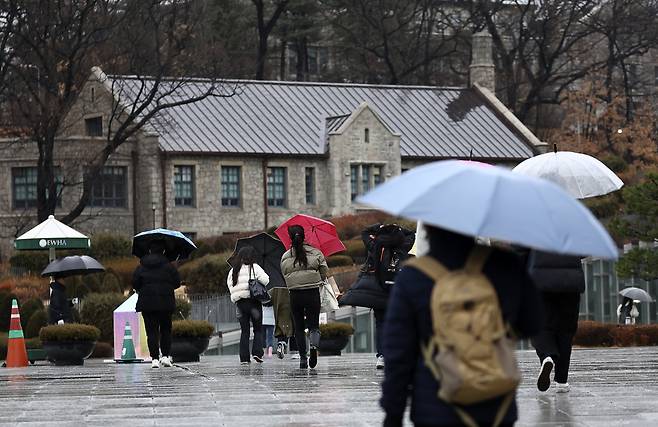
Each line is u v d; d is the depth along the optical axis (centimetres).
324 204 14725
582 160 3294
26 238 8062
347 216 13975
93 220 13712
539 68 18375
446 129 15762
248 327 4903
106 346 7631
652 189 8538
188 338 5803
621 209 12681
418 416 1457
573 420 2608
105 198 13850
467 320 1416
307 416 2742
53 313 6812
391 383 1460
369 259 4066
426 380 1457
